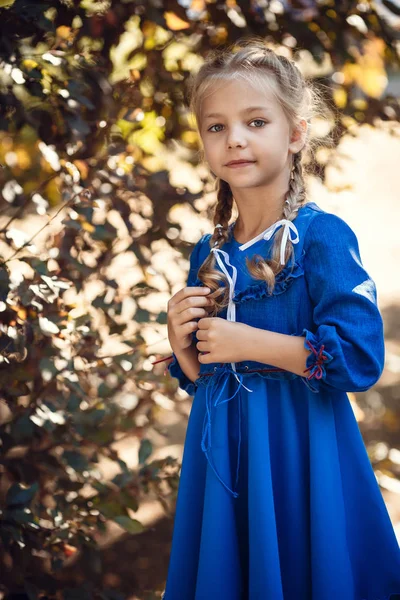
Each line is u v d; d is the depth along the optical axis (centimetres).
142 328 233
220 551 151
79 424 216
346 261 148
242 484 157
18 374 205
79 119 208
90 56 225
